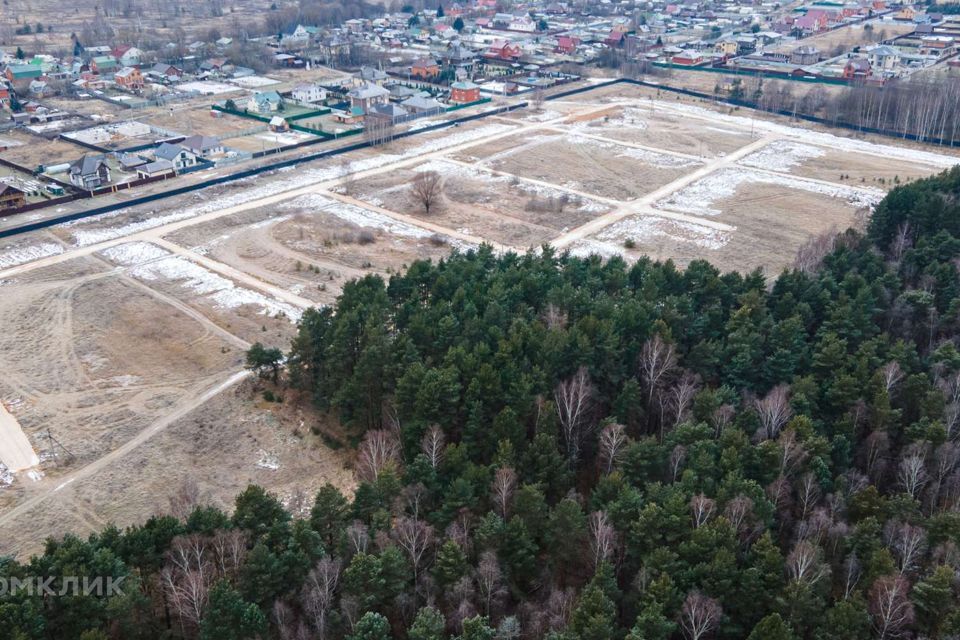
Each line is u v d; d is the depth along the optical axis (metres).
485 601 62.00
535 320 94.25
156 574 63.81
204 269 137.38
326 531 68.00
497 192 178.75
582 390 82.75
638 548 65.50
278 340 115.06
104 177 173.00
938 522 66.50
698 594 59.59
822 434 79.81
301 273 136.88
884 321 101.62
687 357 93.62
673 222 162.75
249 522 66.88
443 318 94.00
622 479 71.88
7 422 95.00
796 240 153.62
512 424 78.12
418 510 71.31
